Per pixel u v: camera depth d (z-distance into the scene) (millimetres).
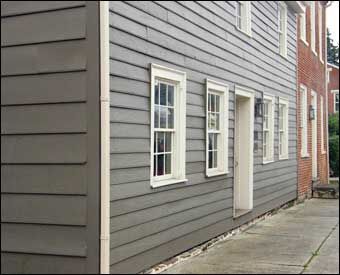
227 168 9344
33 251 5836
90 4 5633
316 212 13070
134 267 6336
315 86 18469
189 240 7832
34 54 5832
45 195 5801
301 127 16125
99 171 5609
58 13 5742
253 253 8117
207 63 8484
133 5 6297
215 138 9227
